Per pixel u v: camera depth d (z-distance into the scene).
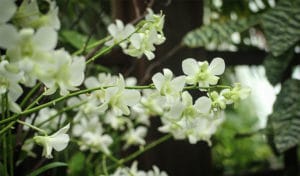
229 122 3.10
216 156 3.03
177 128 1.13
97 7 1.71
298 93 1.43
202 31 1.50
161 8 1.51
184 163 1.59
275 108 1.43
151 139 1.57
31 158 1.16
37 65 0.60
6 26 0.57
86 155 1.62
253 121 3.43
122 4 1.53
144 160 1.57
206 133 1.17
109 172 1.48
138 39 0.79
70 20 1.58
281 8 1.45
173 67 1.55
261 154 3.12
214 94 0.78
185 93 0.78
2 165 0.85
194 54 1.59
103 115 1.50
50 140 0.77
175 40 1.57
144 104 1.09
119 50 1.56
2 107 0.73
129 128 1.46
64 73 0.62
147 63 1.54
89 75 1.49
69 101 1.11
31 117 1.10
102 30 1.73
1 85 0.67
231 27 1.54
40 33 0.58
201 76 0.77
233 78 2.52
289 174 1.76
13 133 1.03
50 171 1.13
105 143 1.26
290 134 1.35
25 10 0.65
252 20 1.58
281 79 1.79
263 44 2.12
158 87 0.75
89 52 1.08
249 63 1.89
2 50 0.85
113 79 0.78
